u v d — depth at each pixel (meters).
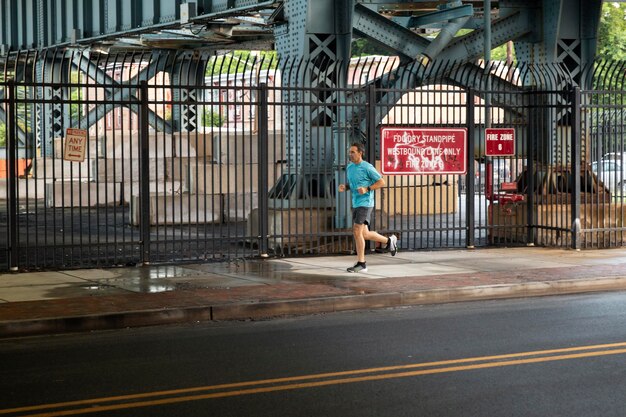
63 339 10.95
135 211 26.00
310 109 18.48
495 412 7.46
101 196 32.34
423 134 18.66
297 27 19.44
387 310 12.95
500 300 13.79
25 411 7.59
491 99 20.55
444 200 30.69
